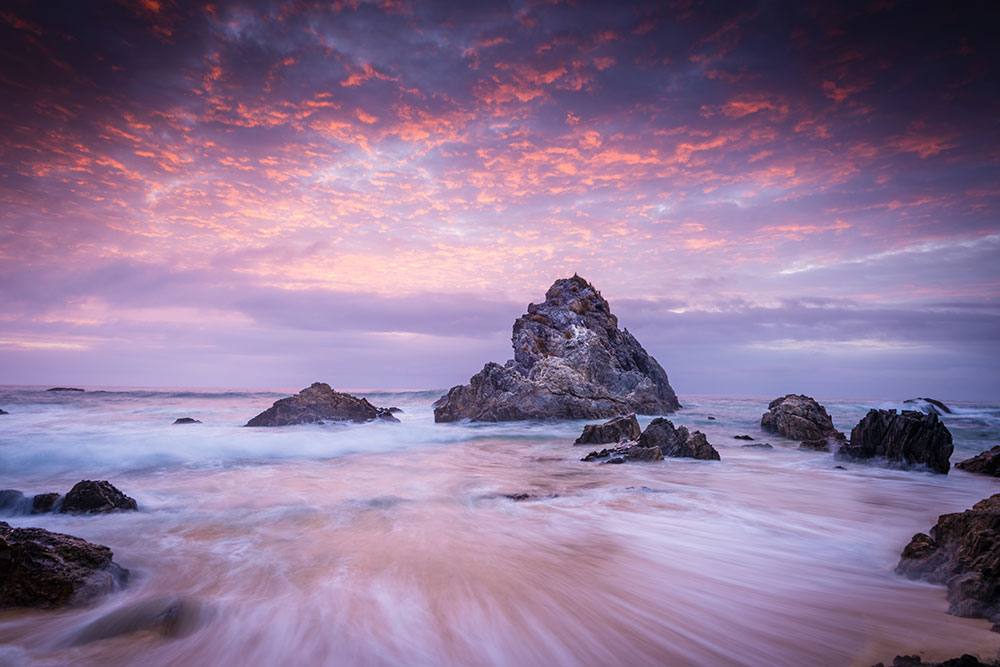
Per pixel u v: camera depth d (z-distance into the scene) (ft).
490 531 33.14
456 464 65.31
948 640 17.67
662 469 60.64
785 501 43.21
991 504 23.88
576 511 38.83
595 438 84.58
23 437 74.13
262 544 29.94
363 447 84.28
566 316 147.54
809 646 17.81
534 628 19.48
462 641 18.44
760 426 113.09
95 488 37.99
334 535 31.91
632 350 153.38
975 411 171.53
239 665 16.81
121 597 22.35
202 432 88.58
